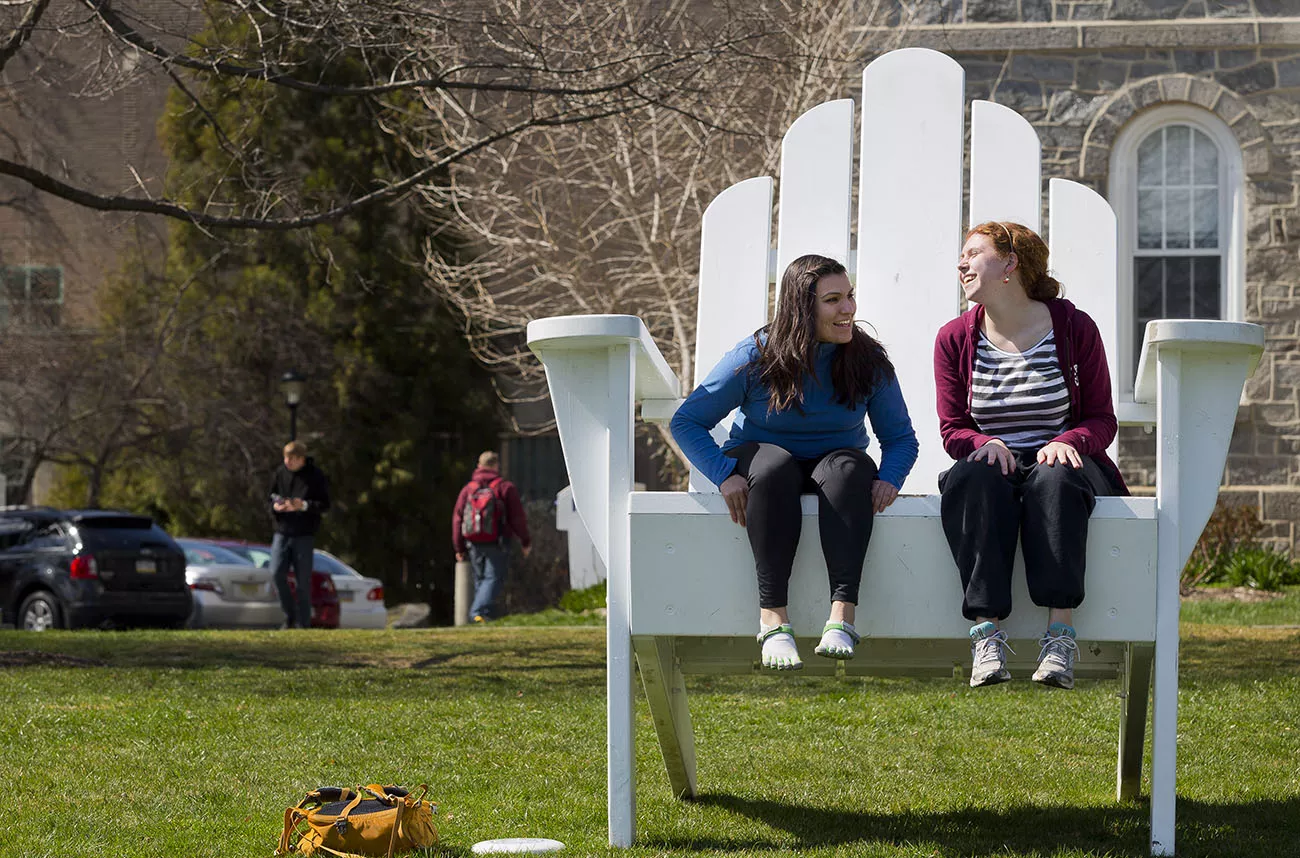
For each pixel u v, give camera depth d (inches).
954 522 339.0
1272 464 1518.2
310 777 465.7
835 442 374.0
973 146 489.4
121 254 2516.0
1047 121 1547.7
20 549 1544.0
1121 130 1552.7
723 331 472.7
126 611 1519.4
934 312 470.9
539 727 569.3
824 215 485.4
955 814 408.2
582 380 362.9
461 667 828.6
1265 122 1531.7
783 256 482.6
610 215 1545.3
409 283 2493.8
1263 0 1524.4
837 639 335.3
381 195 933.2
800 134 492.7
